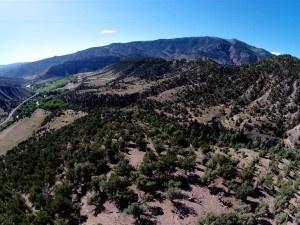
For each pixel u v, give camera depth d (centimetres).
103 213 6012
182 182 6975
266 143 14238
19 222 6144
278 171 9094
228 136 13862
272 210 6562
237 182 7338
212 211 6150
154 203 6162
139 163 7738
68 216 6103
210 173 7012
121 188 6325
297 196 7600
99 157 7956
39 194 7125
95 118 15088
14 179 8931
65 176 7619
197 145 10106
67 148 10106
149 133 10219
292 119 19700
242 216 5759
